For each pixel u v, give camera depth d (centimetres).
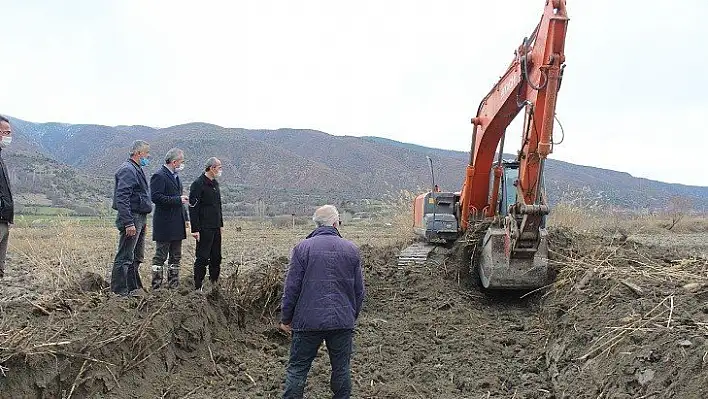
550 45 738
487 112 978
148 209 832
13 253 1379
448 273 1016
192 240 1570
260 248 1848
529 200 815
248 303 824
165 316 650
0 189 717
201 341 684
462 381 656
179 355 647
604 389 554
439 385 650
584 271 838
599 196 2034
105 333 580
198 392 604
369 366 698
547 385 641
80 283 826
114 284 795
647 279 743
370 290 970
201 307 713
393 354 739
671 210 2886
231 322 772
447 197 1141
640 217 2844
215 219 852
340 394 570
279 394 614
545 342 747
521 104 831
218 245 877
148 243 1783
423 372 680
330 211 586
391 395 621
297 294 554
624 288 730
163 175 837
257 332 786
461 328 835
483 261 951
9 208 728
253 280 881
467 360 723
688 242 2131
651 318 590
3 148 720
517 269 902
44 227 1734
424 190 1712
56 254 1023
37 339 533
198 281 842
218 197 862
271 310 855
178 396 588
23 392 491
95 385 536
